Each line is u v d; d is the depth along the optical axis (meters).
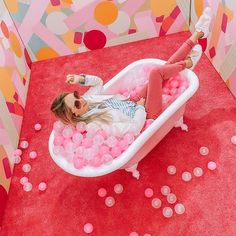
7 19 3.05
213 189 2.46
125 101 2.46
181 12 3.32
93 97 2.42
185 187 2.49
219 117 2.81
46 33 3.29
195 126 2.79
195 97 2.96
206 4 2.97
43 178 2.70
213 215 2.35
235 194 2.41
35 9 3.10
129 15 3.24
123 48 3.45
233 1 2.53
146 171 2.61
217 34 2.92
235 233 2.26
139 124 2.38
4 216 2.55
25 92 3.24
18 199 2.62
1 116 2.71
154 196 2.49
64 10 3.12
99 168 2.18
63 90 3.24
